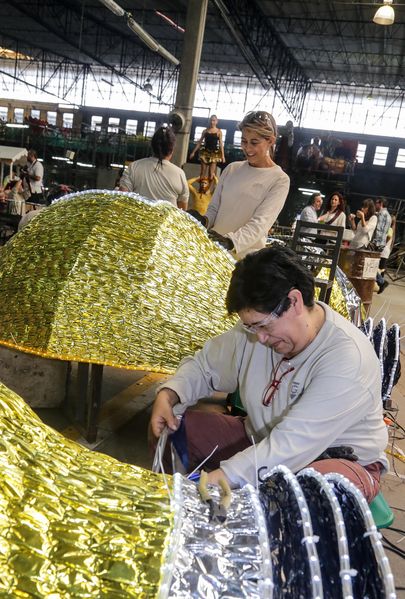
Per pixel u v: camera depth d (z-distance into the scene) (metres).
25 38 24.95
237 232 2.72
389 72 22.81
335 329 1.53
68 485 0.93
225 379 1.87
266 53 21.78
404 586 2.13
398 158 23.69
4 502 0.86
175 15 18.86
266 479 1.14
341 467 1.49
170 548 0.86
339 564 0.89
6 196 9.66
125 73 26.69
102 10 19.62
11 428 1.00
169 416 1.79
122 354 2.30
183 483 1.05
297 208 17.53
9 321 2.34
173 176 3.62
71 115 28.61
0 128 17.75
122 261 2.42
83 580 0.82
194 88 9.66
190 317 2.46
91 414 2.70
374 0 15.28
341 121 26.73
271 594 0.83
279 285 1.39
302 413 1.46
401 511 2.70
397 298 10.45
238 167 2.93
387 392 2.51
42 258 2.44
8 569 0.80
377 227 10.97
